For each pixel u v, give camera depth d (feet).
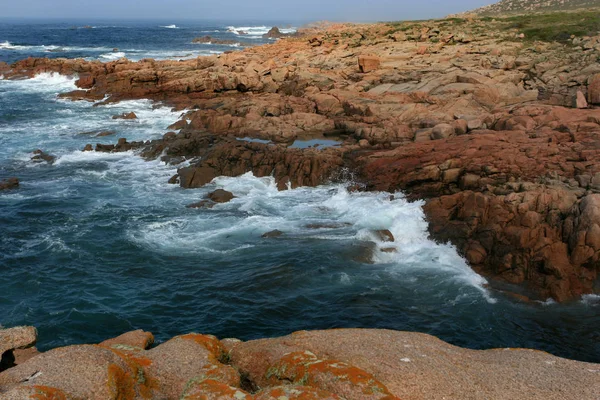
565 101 126.11
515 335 57.62
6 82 216.74
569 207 70.28
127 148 124.88
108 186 102.73
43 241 78.43
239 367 34.86
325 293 65.00
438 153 95.35
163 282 67.67
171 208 91.71
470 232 74.23
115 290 65.62
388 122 124.36
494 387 30.71
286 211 89.92
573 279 65.16
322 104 146.30
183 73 196.24
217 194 94.94
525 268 67.31
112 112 165.17
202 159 107.34
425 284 67.31
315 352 34.63
